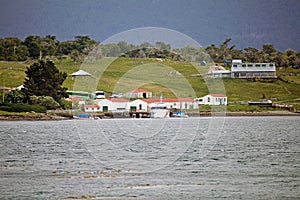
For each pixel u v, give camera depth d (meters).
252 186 97.56
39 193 92.94
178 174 108.19
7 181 102.69
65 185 98.44
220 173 110.25
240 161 128.88
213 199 88.31
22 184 99.88
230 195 90.75
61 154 142.88
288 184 99.44
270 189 95.44
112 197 89.31
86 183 99.75
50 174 109.62
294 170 114.62
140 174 107.88
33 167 119.25
